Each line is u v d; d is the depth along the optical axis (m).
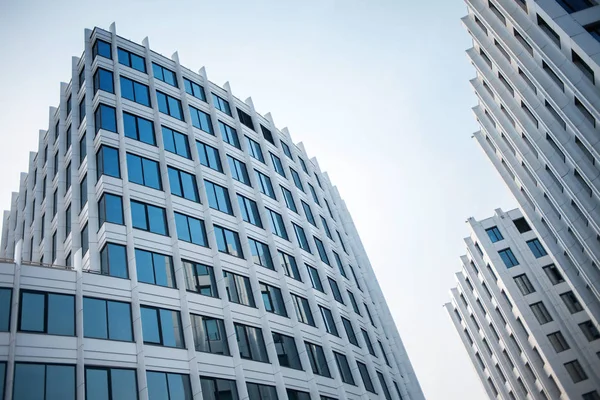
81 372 28.31
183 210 41.78
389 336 62.41
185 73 54.03
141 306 33.75
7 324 27.48
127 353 31.09
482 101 49.31
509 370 76.81
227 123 55.25
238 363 35.91
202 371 33.81
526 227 73.19
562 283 66.31
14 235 57.12
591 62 28.88
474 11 41.19
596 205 35.69
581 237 39.28
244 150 54.16
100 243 35.91
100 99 43.31
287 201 56.78
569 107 33.41
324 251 58.03
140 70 49.16
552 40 32.59
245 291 41.97
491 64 44.72
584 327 62.50
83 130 43.19
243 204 49.00
